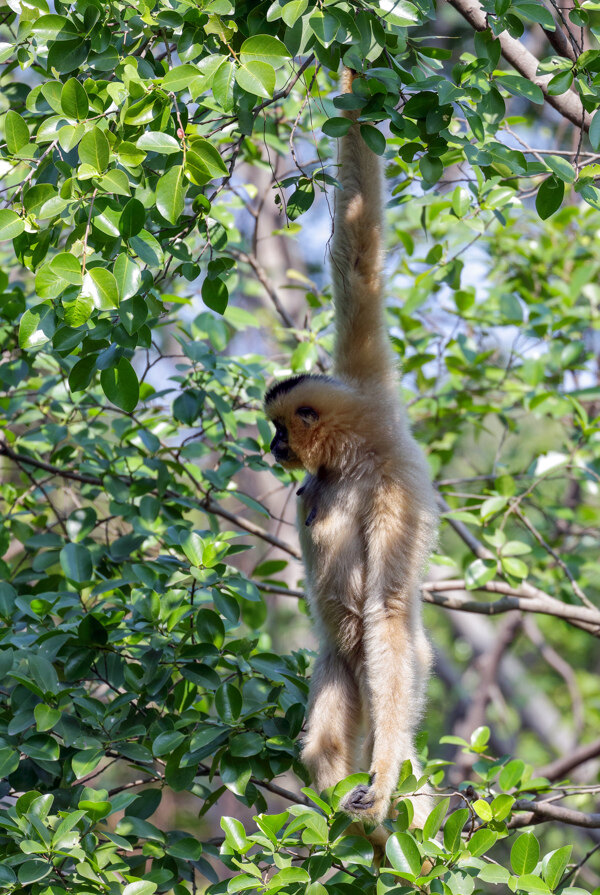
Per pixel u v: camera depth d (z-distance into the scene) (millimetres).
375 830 9664
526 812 10859
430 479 10516
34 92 8703
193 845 9172
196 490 15078
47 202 7715
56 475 13852
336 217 10969
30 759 9781
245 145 14773
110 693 11086
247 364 15039
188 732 9859
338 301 11094
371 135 8648
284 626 28703
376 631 9781
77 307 7242
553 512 16750
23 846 7766
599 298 17828
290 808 8883
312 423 10625
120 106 8055
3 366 13031
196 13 8125
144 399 13336
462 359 16578
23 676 9195
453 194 13531
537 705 32375
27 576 12672
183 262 9133
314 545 10906
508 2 8055
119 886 7961
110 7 8547
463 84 8484
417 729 10258
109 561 12484
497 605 14039
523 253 17984
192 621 10602
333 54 8234
